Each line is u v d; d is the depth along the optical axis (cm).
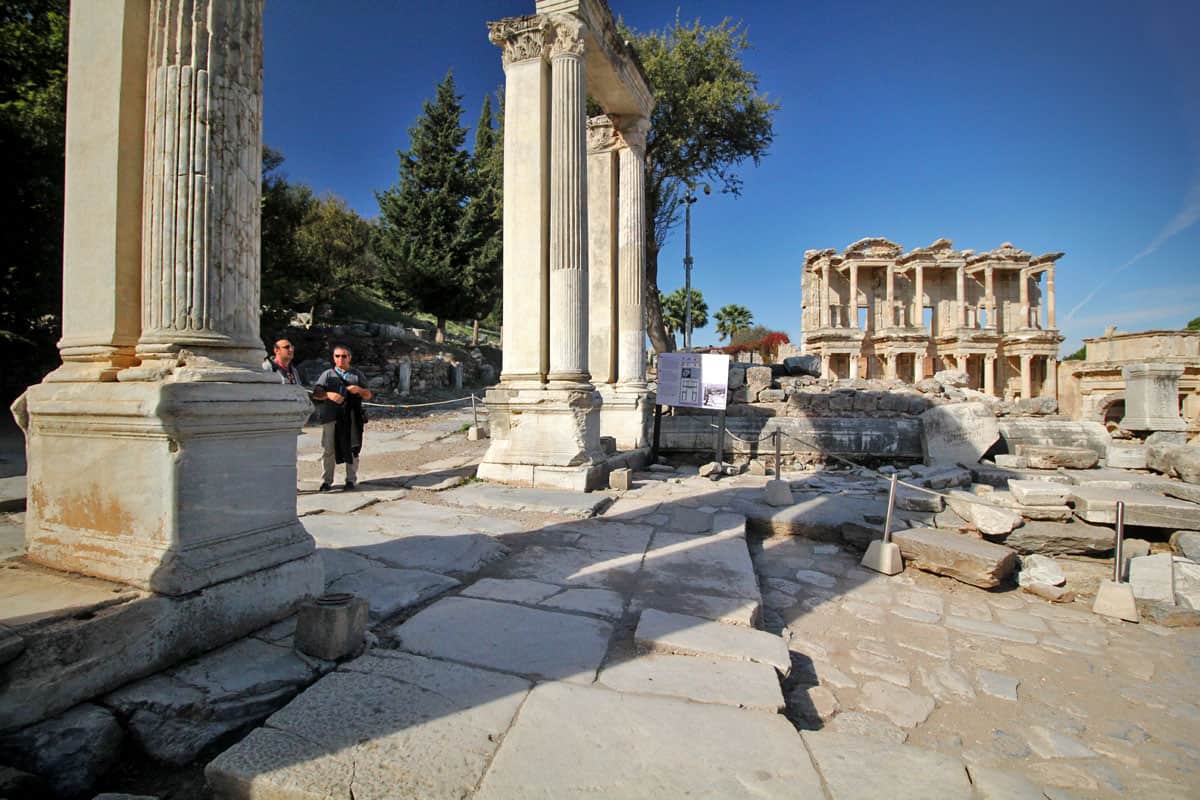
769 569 498
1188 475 752
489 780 180
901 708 285
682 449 1058
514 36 805
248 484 283
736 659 277
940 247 4062
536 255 789
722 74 1727
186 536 252
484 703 225
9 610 221
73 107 290
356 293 4044
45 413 276
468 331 5016
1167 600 414
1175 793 231
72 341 284
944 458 934
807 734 220
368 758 188
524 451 755
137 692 220
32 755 189
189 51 272
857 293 4053
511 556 445
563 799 173
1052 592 449
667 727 213
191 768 204
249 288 294
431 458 1038
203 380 259
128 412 247
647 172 1803
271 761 186
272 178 2338
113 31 278
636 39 1741
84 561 267
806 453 1014
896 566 495
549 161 803
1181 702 304
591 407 768
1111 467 883
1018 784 202
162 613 238
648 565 425
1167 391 1234
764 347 4472
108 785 197
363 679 239
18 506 462
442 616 317
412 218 3114
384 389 2162
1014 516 525
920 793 188
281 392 297
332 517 548
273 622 288
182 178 269
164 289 269
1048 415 1111
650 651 284
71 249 289
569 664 263
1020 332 4019
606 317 1116
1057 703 300
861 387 1190
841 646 357
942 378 1260
